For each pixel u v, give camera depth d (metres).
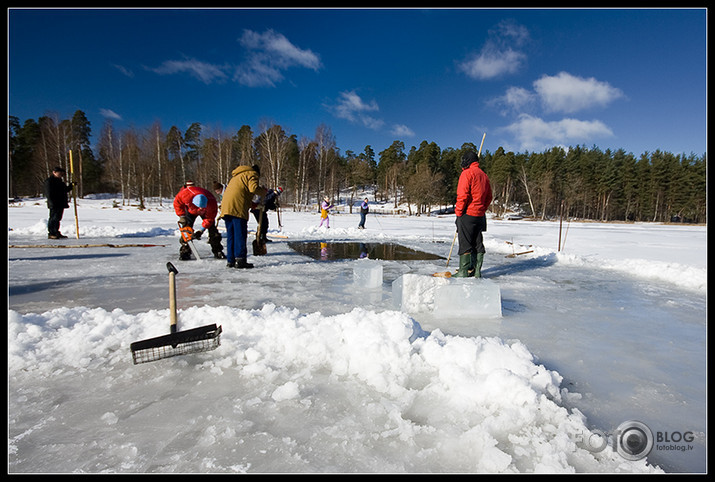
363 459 1.18
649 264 5.16
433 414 1.44
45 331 2.05
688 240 12.45
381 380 1.63
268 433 1.29
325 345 1.91
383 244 8.84
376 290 3.73
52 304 3.02
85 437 1.26
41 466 1.12
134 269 4.73
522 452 1.22
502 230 16.81
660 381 1.82
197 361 1.87
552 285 4.23
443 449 1.23
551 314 3.02
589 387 1.74
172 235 9.40
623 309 3.21
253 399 1.51
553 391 1.59
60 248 6.52
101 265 4.96
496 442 1.24
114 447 1.21
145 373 1.73
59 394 1.53
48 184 7.50
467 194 4.19
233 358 1.88
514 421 1.37
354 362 1.79
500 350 1.78
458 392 1.55
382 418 1.40
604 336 2.48
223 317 2.22
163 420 1.36
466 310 2.87
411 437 1.29
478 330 2.54
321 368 1.82
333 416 1.41
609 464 1.18
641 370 1.94
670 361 2.07
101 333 2.05
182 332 1.86
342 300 3.29
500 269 5.42
